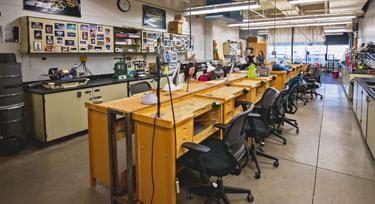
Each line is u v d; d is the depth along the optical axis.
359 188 2.58
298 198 2.40
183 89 3.07
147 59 6.06
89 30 4.42
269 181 2.71
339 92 8.59
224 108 2.81
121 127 2.33
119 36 5.02
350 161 3.21
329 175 2.85
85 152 3.49
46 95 3.55
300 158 3.30
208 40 8.55
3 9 3.65
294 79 5.02
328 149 3.60
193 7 6.66
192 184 2.65
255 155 3.01
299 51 14.77
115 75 5.04
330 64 15.04
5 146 3.34
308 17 8.57
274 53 12.12
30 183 2.68
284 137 4.10
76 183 2.68
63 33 4.03
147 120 2.00
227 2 6.54
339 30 14.13
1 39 3.67
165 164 1.97
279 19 8.87
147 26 6.19
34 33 3.69
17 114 3.43
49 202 2.35
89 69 4.97
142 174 2.14
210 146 2.38
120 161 2.90
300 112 5.81
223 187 2.31
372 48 5.70
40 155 3.39
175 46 6.44
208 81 3.76
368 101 3.61
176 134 1.96
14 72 3.35
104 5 5.13
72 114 3.90
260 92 4.18
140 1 5.95
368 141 3.57
